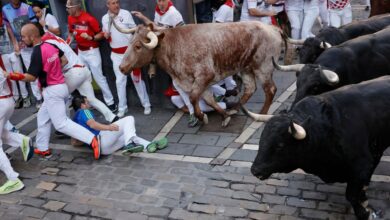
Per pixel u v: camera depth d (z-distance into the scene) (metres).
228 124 7.07
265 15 8.36
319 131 4.23
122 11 7.25
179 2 7.33
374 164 4.75
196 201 5.34
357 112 4.34
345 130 4.28
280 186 5.45
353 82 5.61
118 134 6.46
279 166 4.27
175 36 6.53
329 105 4.34
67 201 5.61
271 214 5.00
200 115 6.88
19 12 8.20
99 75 7.83
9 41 8.44
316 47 6.39
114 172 6.14
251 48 6.68
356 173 4.36
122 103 7.78
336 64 5.52
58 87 6.23
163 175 5.94
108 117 7.21
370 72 5.67
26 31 6.04
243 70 6.94
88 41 7.59
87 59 7.69
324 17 9.67
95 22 7.50
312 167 4.50
